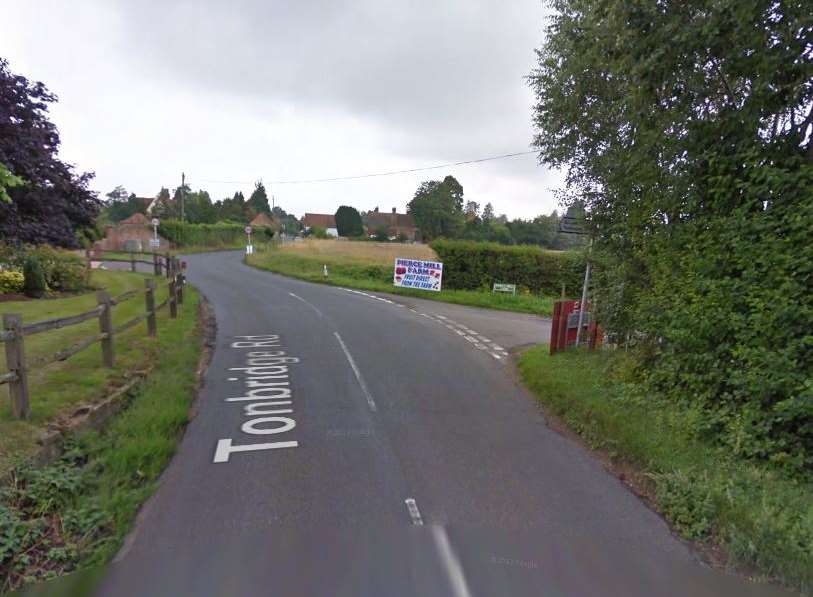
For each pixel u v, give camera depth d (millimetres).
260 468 4422
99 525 3406
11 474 3668
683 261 5488
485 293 21656
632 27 4934
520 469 4516
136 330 9242
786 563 3045
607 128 7355
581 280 22594
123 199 95125
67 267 15586
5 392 5156
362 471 4395
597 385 6504
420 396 6672
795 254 4184
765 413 4312
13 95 14328
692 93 4988
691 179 5316
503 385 7422
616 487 4207
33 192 14969
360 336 10734
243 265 33062
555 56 8242
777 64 4207
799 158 4422
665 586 2949
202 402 6312
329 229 100375
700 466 4203
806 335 4086
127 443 4629
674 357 5594
